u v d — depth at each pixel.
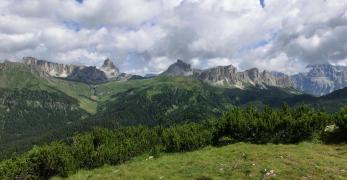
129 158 56.53
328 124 55.50
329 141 49.75
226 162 39.47
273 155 40.03
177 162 44.97
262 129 56.44
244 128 58.53
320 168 33.00
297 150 43.44
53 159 48.50
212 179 33.19
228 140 61.53
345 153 41.03
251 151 45.50
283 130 55.22
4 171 47.47
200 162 41.84
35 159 48.91
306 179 30.16
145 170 41.75
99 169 50.56
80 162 52.31
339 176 30.38
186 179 34.75
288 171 32.44
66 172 48.34
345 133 49.88
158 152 56.62
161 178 36.41
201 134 59.81
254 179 31.83
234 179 32.34
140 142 60.22
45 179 48.75
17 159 51.47
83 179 42.66
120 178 38.56
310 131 52.78
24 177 47.84
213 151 51.19
